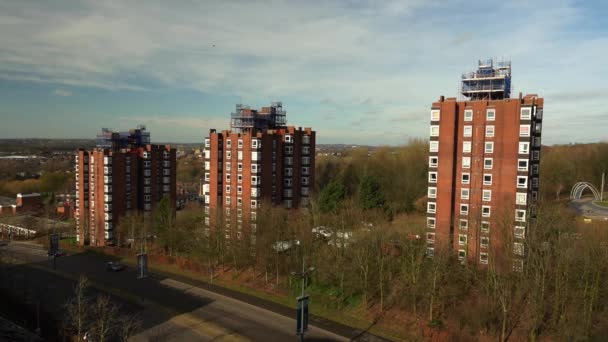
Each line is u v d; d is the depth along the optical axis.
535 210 73.06
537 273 59.47
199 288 87.62
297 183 120.19
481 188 77.81
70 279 95.56
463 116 79.25
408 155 188.12
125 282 92.44
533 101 73.12
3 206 184.38
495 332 61.34
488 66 81.88
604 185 197.00
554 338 58.38
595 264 61.16
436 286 67.88
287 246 93.00
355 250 76.94
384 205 122.44
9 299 81.44
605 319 58.12
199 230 107.69
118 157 132.25
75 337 63.03
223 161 113.50
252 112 117.62
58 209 179.62
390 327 66.62
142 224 119.94
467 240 76.06
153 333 65.00
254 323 69.06
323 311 73.75
